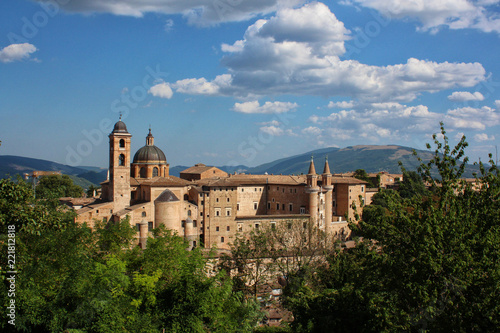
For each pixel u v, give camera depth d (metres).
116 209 129.25
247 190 155.75
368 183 199.62
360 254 46.41
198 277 54.28
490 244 37.53
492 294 36.38
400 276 40.91
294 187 150.88
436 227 38.56
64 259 51.53
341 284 67.81
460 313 37.25
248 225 138.88
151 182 132.00
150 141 156.00
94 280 50.44
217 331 53.00
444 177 42.97
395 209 44.06
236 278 93.62
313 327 50.25
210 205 134.88
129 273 62.62
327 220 149.12
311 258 105.50
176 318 51.25
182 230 132.00
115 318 48.25
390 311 42.28
